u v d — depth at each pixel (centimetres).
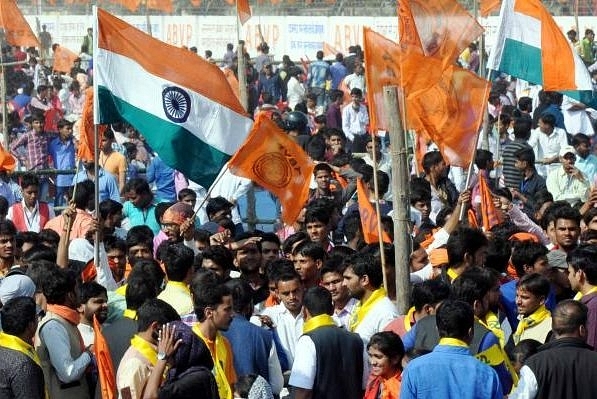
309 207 2338
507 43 2422
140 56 2206
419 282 1970
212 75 2255
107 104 2170
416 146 2967
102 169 3259
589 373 1605
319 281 2062
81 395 1780
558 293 2066
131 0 6047
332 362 1736
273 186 2258
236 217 2900
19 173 3422
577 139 3569
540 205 2764
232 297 1739
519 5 2420
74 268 2112
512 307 1966
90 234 2327
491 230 2316
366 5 6400
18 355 1664
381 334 1652
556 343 1622
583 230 2389
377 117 2200
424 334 1716
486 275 1752
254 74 5450
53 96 5447
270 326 1900
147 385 1505
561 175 3322
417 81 2138
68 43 6544
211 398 1530
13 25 4741
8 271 2102
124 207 2844
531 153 3219
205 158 2248
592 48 5638
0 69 4559
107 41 2180
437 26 2209
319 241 2312
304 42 6419
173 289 1877
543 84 2442
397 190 1942
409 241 1961
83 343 1805
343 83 5334
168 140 2212
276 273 1948
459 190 3038
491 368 1541
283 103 5409
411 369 1543
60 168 3919
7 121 4253
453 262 1955
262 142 2239
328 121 4744
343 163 2872
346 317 1955
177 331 1522
